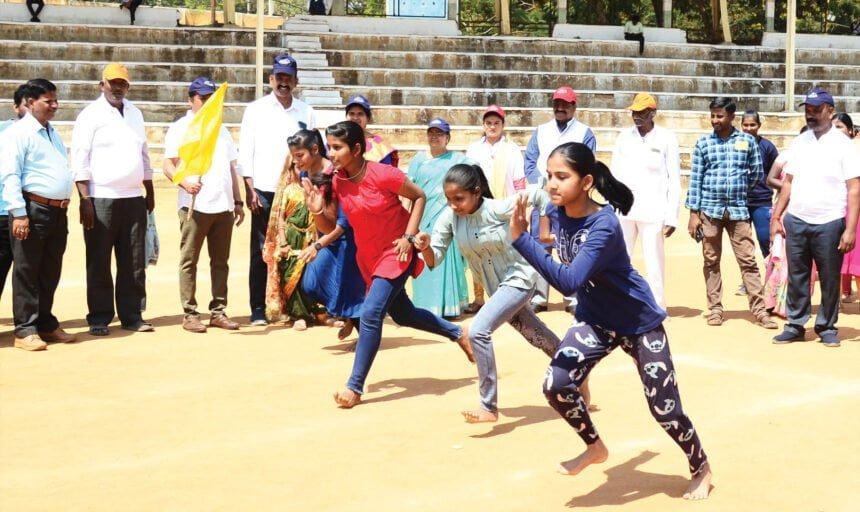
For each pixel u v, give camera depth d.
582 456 4.96
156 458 5.48
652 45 28.28
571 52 28.05
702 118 24.02
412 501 4.82
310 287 8.36
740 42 34.47
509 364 7.82
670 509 4.74
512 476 5.20
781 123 23.95
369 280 6.79
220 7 54.31
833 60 29.47
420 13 29.61
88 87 22.73
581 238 4.78
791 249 8.64
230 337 8.81
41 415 6.29
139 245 8.94
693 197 9.63
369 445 5.72
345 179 6.55
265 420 6.22
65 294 10.70
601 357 4.94
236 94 23.55
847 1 39.78
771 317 9.95
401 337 8.97
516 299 6.05
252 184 9.27
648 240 9.70
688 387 7.08
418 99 24.28
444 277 9.59
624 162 9.74
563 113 10.00
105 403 6.59
